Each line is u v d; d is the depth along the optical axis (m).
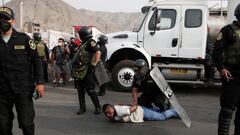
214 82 11.10
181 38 10.86
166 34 10.93
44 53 12.77
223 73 4.80
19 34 4.35
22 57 4.32
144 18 11.11
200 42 10.80
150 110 7.06
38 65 4.43
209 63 10.95
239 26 4.82
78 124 6.74
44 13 165.25
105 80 9.10
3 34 4.30
